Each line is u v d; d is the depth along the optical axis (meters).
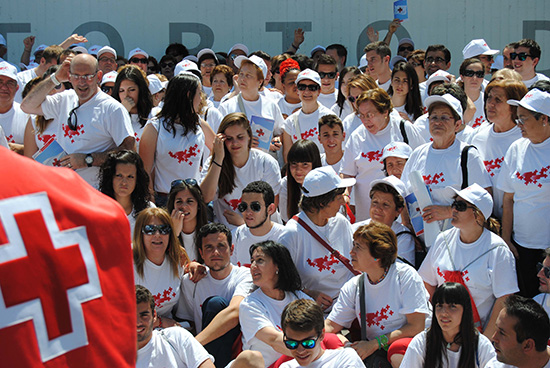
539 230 4.62
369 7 9.30
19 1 9.17
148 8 9.26
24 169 1.18
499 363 3.50
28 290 1.13
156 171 5.38
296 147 5.30
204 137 5.64
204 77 8.51
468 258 4.28
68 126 5.00
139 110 5.79
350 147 5.68
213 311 4.39
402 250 4.72
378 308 4.17
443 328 3.61
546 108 4.52
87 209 1.23
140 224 4.49
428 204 4.61
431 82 6.88
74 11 9.23
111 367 1.21
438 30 9.30
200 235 4.62
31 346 1.13
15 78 6.31
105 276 1.23
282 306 4.25
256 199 4.83
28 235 1.15
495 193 5.04
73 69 4.91
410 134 5.61
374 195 4.78
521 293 4.61
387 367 4.01
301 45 9.38
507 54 7.59
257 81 6.57
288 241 4.61
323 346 3.96
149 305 3.82
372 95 5.48
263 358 4.07
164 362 3.85
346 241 4.67
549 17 9.28
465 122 5.94
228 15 9.30
